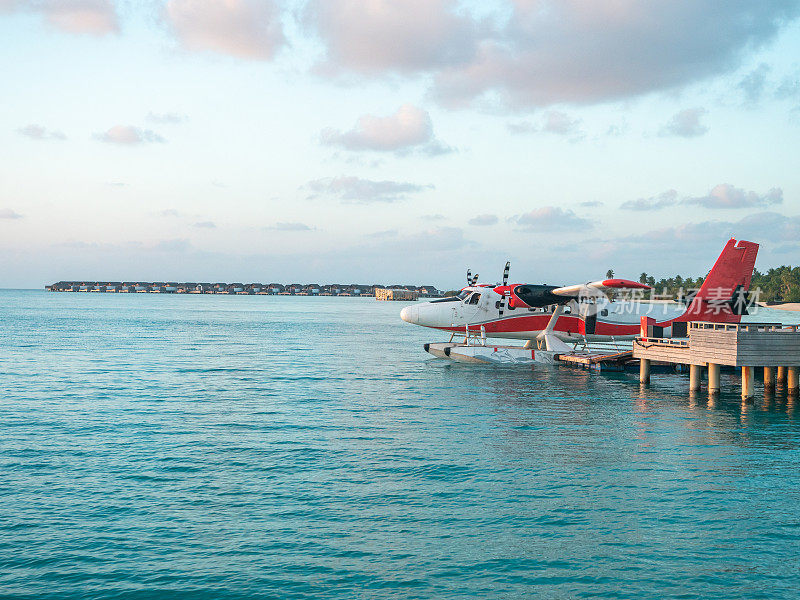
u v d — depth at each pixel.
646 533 9.91
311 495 11.62
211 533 9.81
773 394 24.03
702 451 15.04
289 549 9.26
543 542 9.55
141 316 99.44
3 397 22.94
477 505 11.11
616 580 8.36
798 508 11.04
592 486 12.19
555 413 20.09
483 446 15.46
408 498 11.47
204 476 12.80
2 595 7.85
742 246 28.78
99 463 13.75
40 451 14.80
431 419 19.02
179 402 22.17
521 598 7.89
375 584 8.22
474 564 8.81
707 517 10.58
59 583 8.19
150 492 11.75
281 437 16.44
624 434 16.92
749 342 21.23
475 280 36.84
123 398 22.97
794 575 8.55
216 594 7.94
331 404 21.86
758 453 14.87
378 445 15.52
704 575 8.52
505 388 25.98
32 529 9.92
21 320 81.88
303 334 64.56
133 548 9.25
